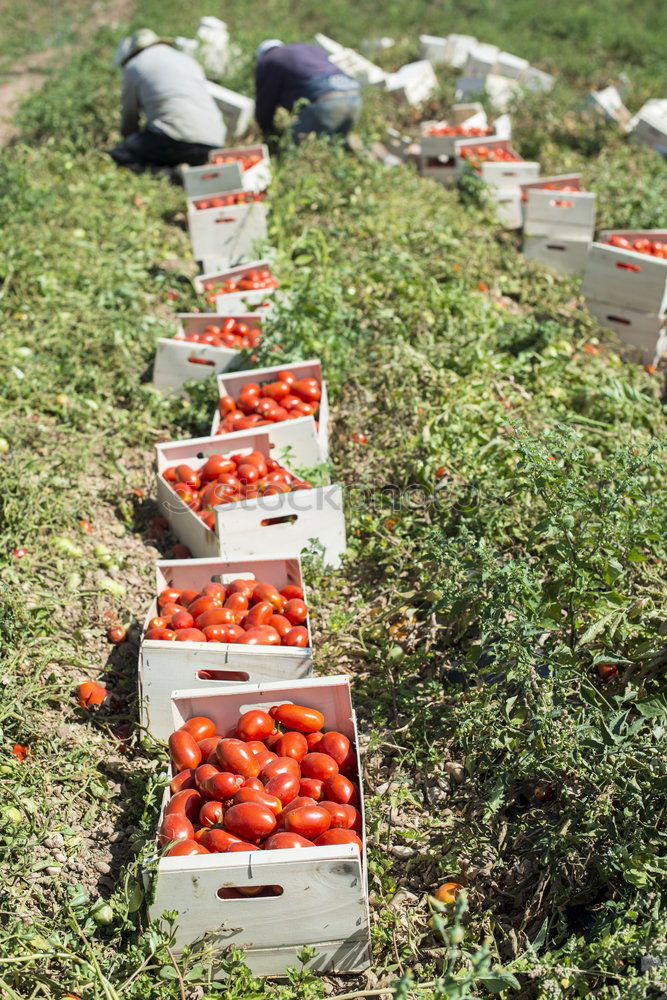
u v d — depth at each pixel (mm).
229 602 4699
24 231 9023
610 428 6723
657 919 3188
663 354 8531
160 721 4406
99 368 7359
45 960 3482
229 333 7457
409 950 3541
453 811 4133
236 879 3314
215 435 6141
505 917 3668
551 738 3639
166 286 8836
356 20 21672
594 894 3660
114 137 13406
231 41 17344
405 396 6754
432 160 12773
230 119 13523
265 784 3748
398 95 15578
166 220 10812
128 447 6719
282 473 5668
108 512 6047
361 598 5414
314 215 10312
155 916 3396
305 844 3400
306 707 4074
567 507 4398
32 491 5730
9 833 3842
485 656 4812
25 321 7840
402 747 4375
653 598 4676
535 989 3289
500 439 6102
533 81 15727
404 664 4875
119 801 4172
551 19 21828
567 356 7527
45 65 18969
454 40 18078
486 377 7090
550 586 4383
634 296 8086
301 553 5391
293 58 12352
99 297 8289
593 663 4090
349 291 8102
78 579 5328
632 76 16969
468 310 7988
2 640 4754
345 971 3520
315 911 3373
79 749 4285
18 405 6750
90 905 3643
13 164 10758
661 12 22469
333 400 7062
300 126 12406
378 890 3814
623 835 3600
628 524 4422
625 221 10445
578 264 9633
